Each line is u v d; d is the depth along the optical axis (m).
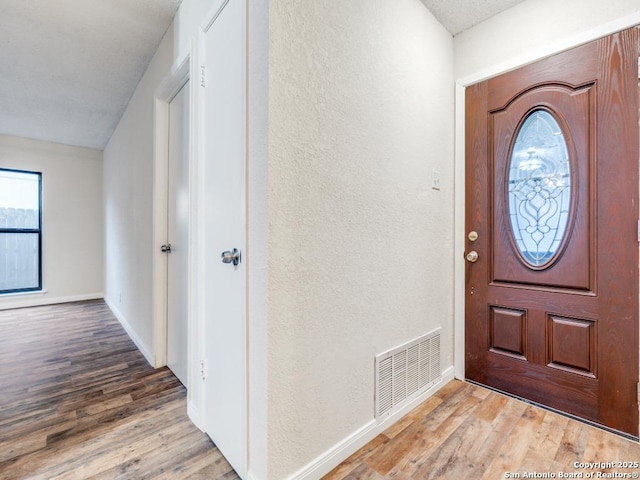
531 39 1.73
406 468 1.27
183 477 1.25
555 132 1.65
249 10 1.13
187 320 1.84
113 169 3.94
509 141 1.82
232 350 1.28
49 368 2.29
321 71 1.20
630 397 1.44
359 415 1.40
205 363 1.51
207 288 1.49
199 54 1.55
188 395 1.68
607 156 1.50
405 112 1.63
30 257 4.35
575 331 1.59
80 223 4.68
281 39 1.07
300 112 1.13
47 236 4.43
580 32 1.57
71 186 4.60
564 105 1.62
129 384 2.04
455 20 1.89
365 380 1.43
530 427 1.53
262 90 1.06
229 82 1.29
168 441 1.46
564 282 1.63
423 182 1.78
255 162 1.10
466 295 2.01
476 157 1.95
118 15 1.93
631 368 1.44
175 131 2.16
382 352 1.52
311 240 1.19
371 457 1.34
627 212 1.45
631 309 1.44
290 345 1.13
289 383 1.13
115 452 1.39
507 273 1.83
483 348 1.93
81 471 1.28
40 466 1.31
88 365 2.35
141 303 2.65
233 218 1.26
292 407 1.14
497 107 1.86
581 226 1.57
